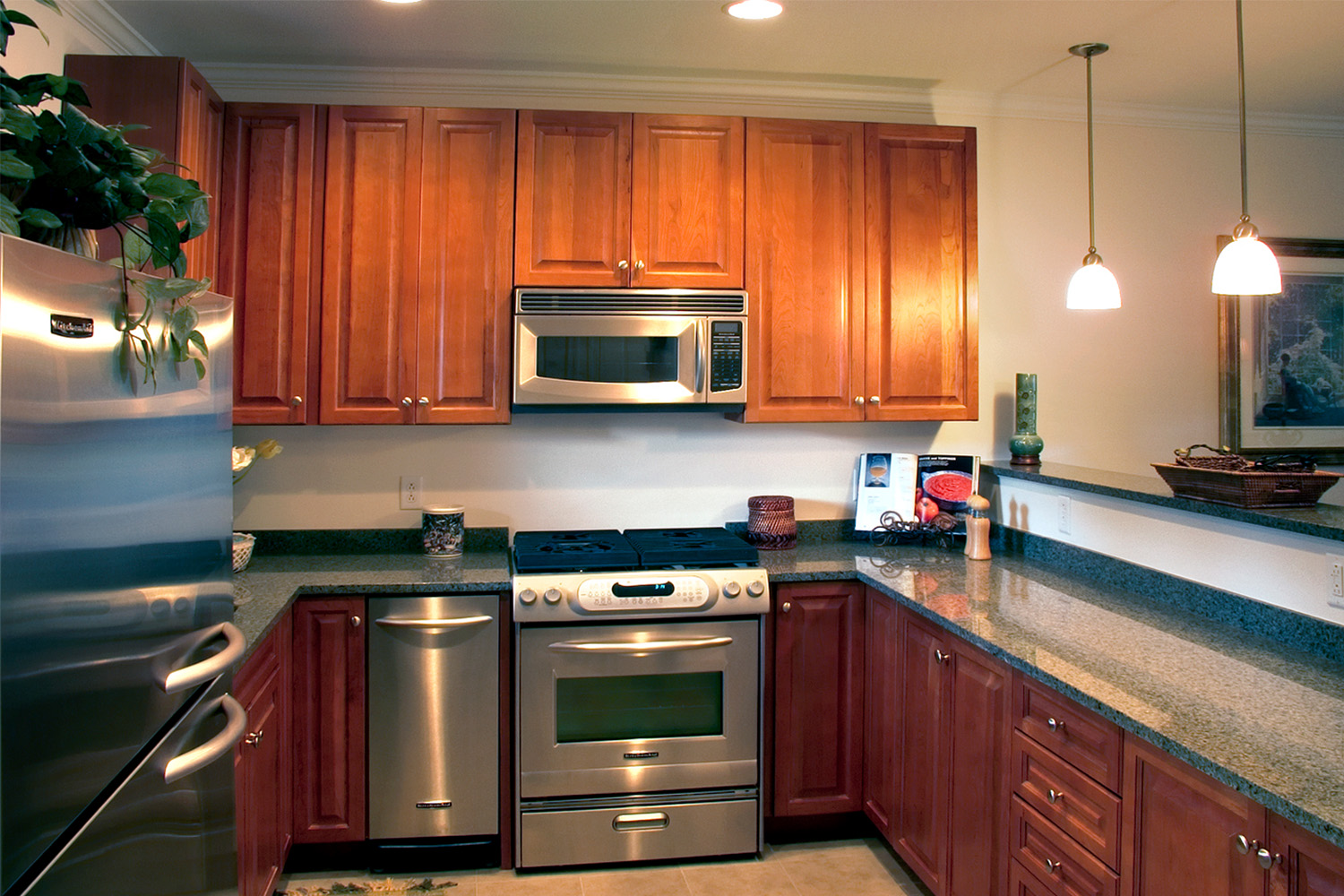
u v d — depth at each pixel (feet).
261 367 8.88
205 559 4.97
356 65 9.65
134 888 4.11
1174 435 11.40
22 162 3.95
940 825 7.57
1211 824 4.62
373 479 10.04
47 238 4.48
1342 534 5.99
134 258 4.69
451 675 8.55
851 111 10.57
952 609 7.50
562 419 10.32
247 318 8.86
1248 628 6.89
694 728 8.86
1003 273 11.00
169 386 4.47
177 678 4.23
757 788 8.96
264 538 9.90
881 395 9.76
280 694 7.97
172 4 8.06
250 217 8.85
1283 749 4.59
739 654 8.84
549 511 10.30
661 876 8.66
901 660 8.32
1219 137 11.37
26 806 3.21
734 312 9.19
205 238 8.46
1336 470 11.59
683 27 8.66
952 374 9.88
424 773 8.59
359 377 8.98
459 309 9.07
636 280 9.25
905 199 9.75
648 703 8.77
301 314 8.91
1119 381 11.27
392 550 10.06
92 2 7.86
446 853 8.75
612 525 10.42
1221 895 4.56
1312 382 11.57
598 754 8.68
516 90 10.01
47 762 3.34
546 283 9.15
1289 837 4.13
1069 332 11.14
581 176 9.20
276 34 8.79
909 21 8.50
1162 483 8.69
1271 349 11.51
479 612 8.58
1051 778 6.02
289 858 8.71
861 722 9.20
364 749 8.54
